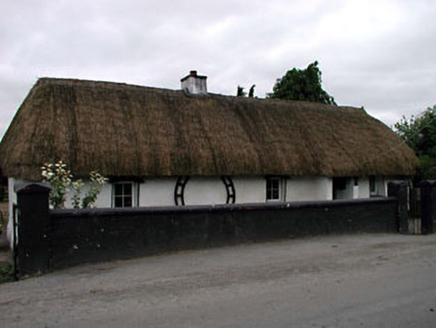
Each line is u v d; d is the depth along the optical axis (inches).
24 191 251.0
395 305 199.8
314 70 1183.6
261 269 267.0
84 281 238.7
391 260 297.6
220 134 527.5
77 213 276.4
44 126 423.5
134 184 464.1
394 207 454.3
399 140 721.6
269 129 582.6
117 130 462.9
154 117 507.2
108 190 443.8
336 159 583.2
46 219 259.6
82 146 424.5
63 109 458.3
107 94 512.4
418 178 725.9
